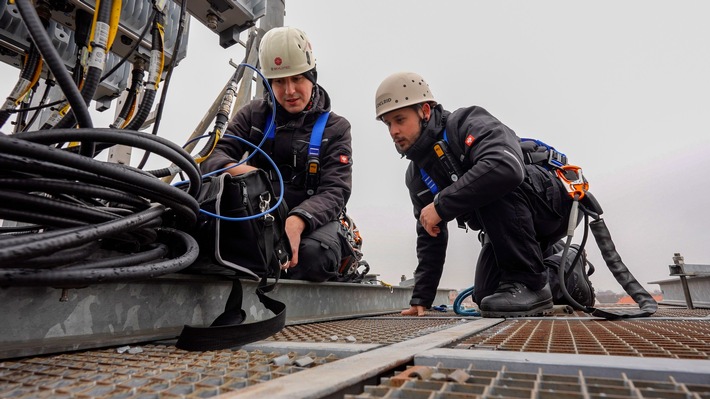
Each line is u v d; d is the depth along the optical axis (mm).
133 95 1448
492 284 1870
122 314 799
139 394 400
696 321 1152
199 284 982
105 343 708
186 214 860
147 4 1688
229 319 869
